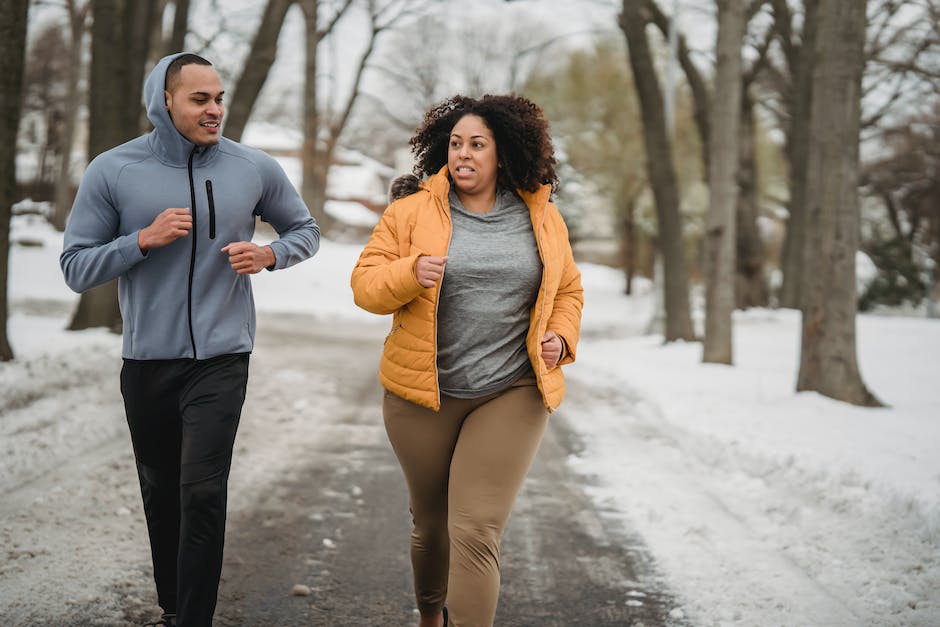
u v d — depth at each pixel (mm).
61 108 51312
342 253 38344
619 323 31188
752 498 6051
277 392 10328
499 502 3168
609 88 34375
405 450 3375
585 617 4000
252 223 3529
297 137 54000
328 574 4461
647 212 37094
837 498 5562
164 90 3281
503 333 3295
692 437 7969
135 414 3432
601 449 7910
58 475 5836
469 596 3072
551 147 3418
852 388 9820
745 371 13070
